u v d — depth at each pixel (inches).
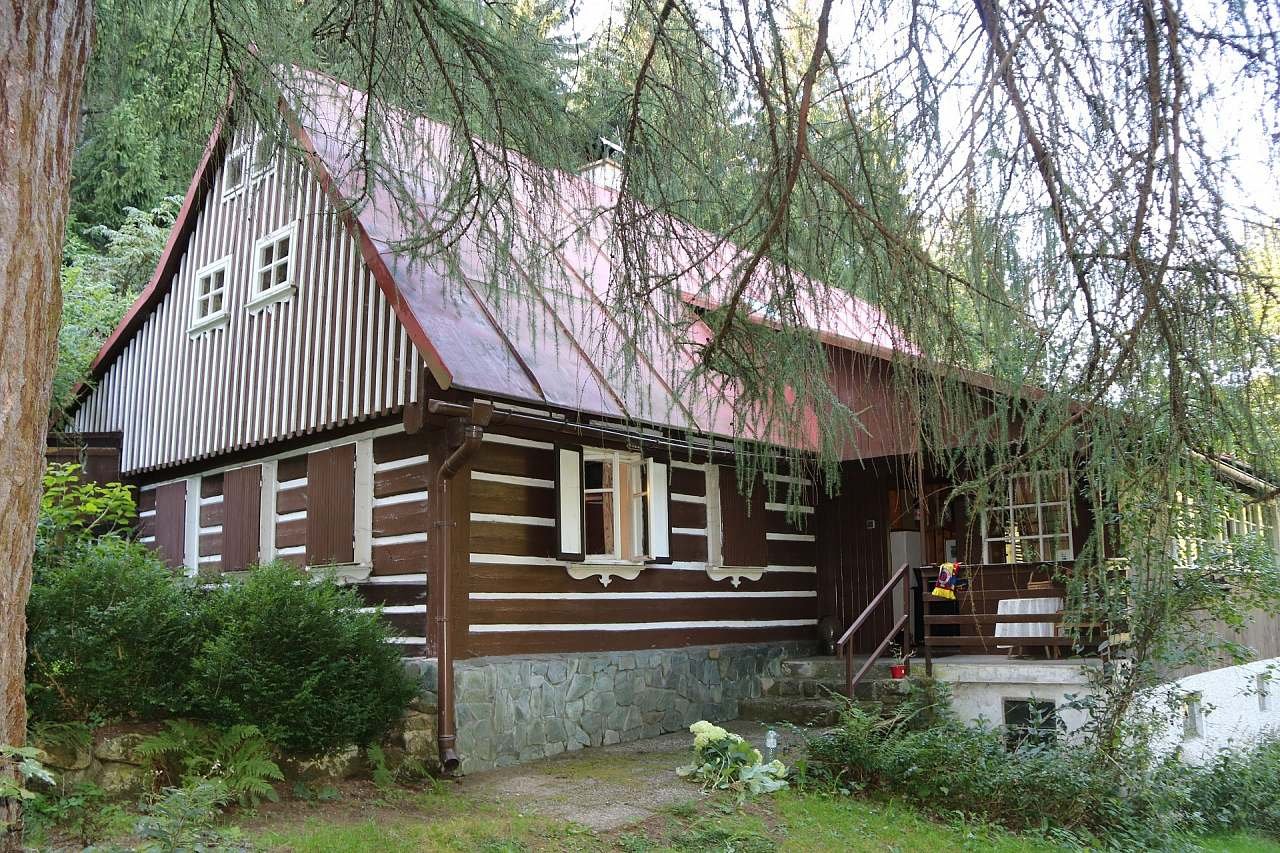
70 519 326.3
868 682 408.5
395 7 206.5
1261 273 150.6
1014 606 409.1
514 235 228.7
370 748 293.1
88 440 482.3
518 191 233.8
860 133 168.9
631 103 200.7
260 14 206.2
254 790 254.5
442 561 328.2
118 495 344.2
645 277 202.1
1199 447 159.8
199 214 459.2
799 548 494.3
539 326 366.0
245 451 418.0
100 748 254.8
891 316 175.8
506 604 348.8
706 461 427.8
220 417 421.4
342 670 290.8
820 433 191.9
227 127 233.3
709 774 304.5
